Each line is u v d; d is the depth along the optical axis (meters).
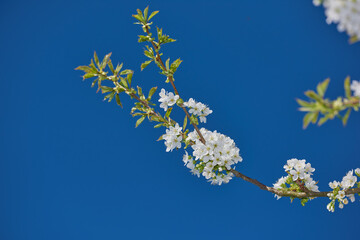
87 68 1.21
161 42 1.26
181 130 1.28
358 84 1.08
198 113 1.27
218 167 1.28
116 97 1.25
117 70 1.23
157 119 1.28
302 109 1.08
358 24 1.02
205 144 1.28
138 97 1.26
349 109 1.08
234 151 1.28
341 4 1.02
